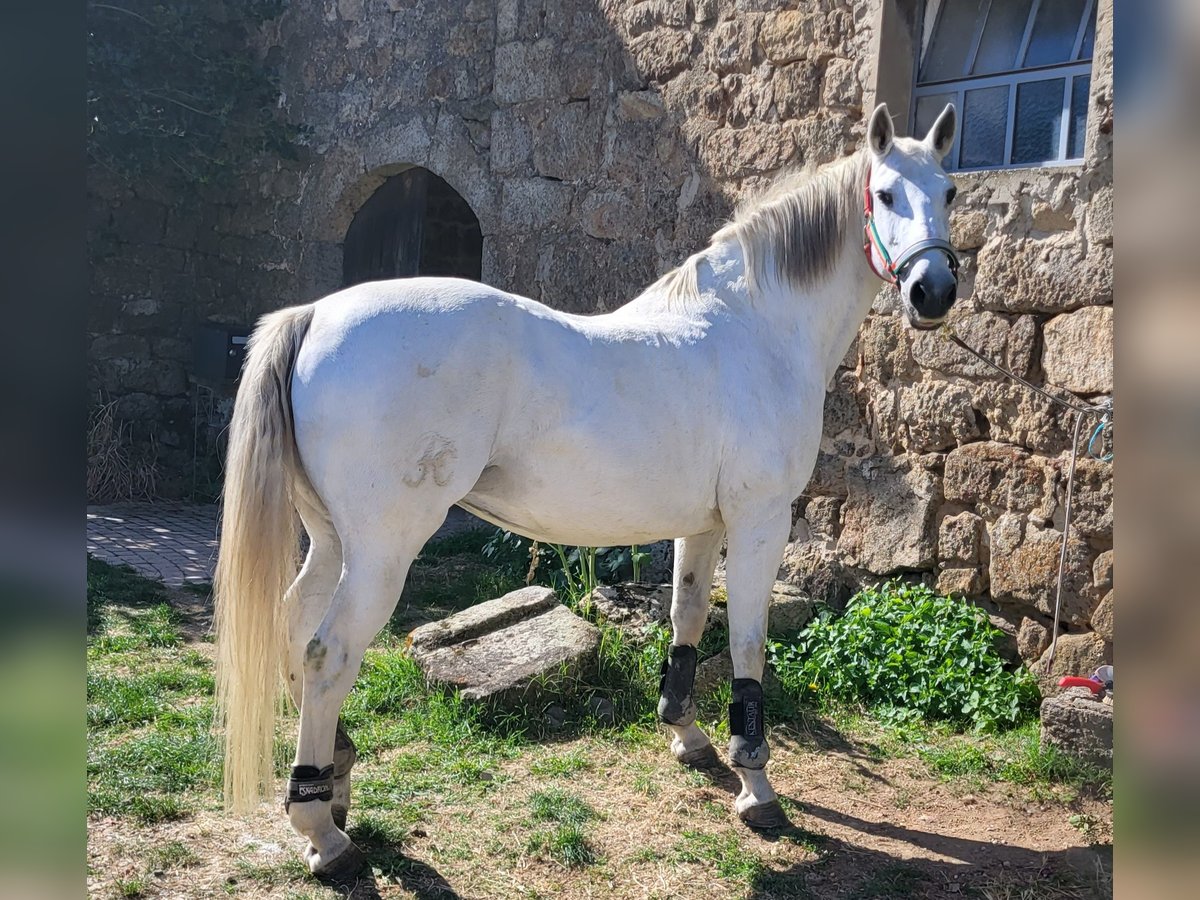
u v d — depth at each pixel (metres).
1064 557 4.06
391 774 3.19
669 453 2.76
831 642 4.37
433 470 2.45
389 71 7.47
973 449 4.50
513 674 3.74
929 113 4.95
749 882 2.65
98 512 7.50
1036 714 4.07
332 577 2.70
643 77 5.84
